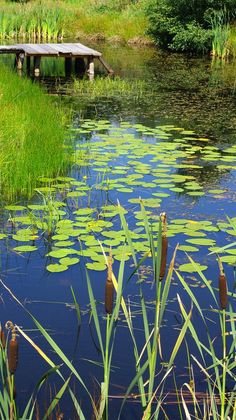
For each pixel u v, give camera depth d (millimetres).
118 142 8672
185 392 3406
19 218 5738
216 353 3768
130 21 24500
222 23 21297
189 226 5645
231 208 6238
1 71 12820
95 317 2586
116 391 3408
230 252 4992
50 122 8828
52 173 7156
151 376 2537
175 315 4223
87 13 26688
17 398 3303
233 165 7824
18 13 25594
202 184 7016
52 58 19141
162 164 7645
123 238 5332
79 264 4945
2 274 4746
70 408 3256
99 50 21141
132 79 14938
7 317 4141
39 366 3604
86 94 12727
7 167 6789
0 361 2408
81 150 8062
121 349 3799
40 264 4922
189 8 21422
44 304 4324
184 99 12422
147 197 6504
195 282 4664
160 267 2391
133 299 4430
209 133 9531
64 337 3912
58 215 5809
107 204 6266
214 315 4223
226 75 15875
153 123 10102
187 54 20656
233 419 2717
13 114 8648
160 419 3205
